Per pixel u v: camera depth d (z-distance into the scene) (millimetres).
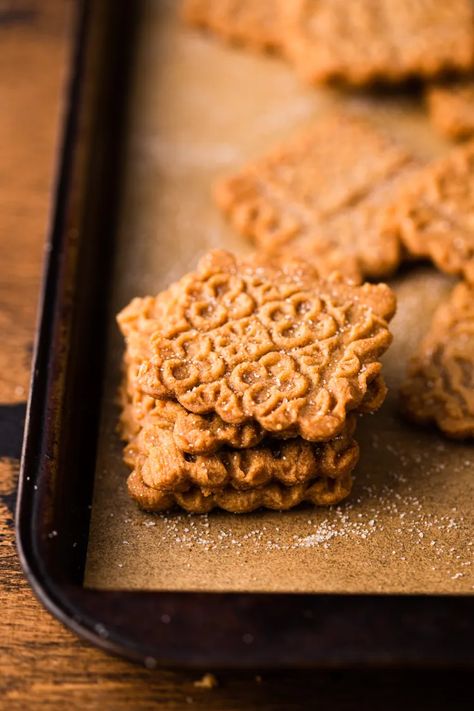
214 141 570
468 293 493
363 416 467
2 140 569
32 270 521
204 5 620
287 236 516
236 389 421
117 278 513
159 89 592
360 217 522
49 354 448
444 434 458
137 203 542
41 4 628
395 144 557
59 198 501
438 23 582
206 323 437
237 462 425
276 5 618
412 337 490
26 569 396
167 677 404
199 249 524
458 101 565
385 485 446
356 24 583
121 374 479
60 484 422
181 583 419
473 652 380
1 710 398
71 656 408
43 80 596
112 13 610
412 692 402
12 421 469
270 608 388
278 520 435
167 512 436
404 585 419
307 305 442
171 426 430
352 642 381
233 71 602
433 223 509
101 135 549
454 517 438
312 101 586
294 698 402
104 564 423
